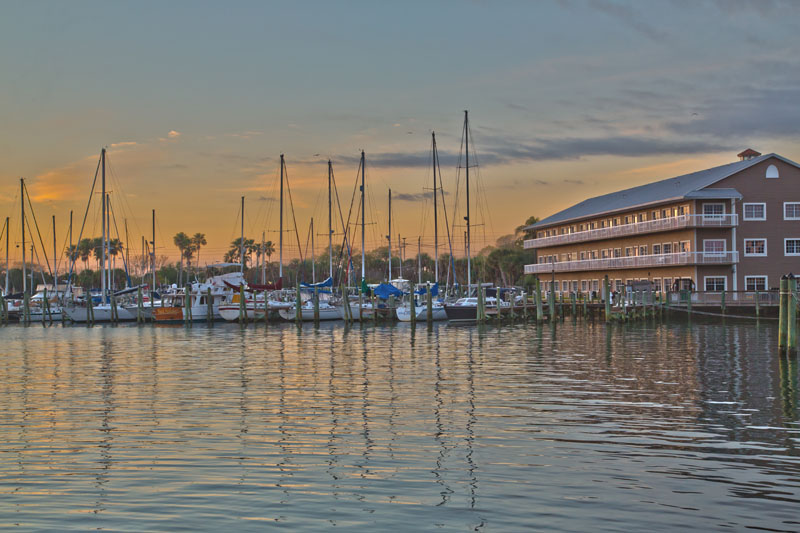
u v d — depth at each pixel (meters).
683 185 83.31
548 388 27.58
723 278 76.88
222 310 76.25
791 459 17.17
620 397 25.47
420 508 14.09
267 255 157.50
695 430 20.17
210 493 15.03
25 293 81.62
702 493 14.80
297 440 19.39
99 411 23.64
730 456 17.45
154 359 39.78
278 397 26.11
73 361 39.16
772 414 22.31
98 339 56.31
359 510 14.01
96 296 89.81
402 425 21.12
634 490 15.02
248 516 13.73
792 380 29.25
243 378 31.27
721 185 76.81
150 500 14.63
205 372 33.50
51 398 26.30
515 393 26.47
